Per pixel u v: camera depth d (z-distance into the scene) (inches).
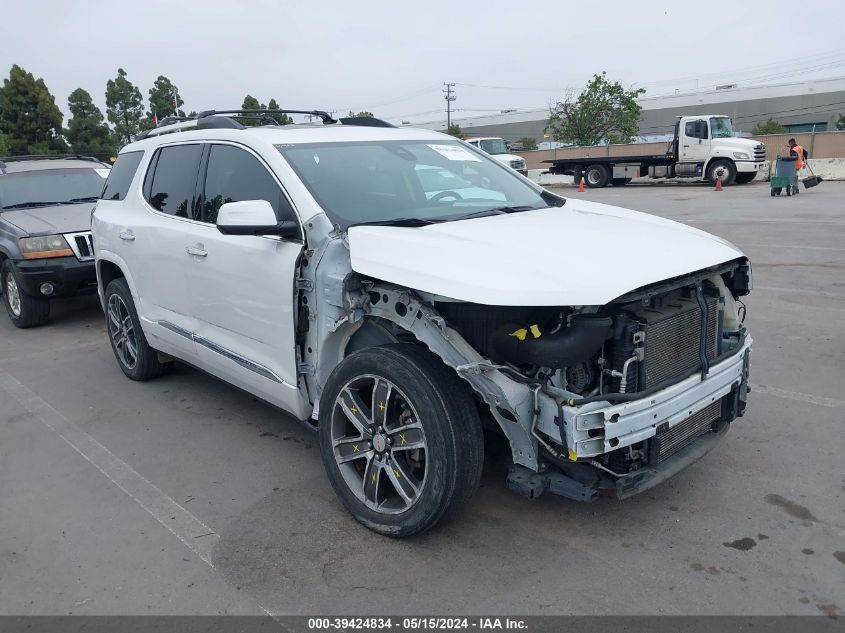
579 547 130.5
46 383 239.1
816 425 177.6
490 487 153.5
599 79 1679.4
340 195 151.2
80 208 333.4
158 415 204.8
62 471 171.9
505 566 125.6
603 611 112.9
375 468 134.7
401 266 124.4
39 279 297.9
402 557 129.5
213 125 187.9
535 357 115.6
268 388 161.3
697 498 145.9
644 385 121.6
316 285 140.6
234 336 169.3
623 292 113.3
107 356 268.4
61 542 139.9
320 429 142.6
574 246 129.0
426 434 122.8
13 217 320.2
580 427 113.0
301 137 167.0
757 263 382.9
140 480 165.2
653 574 121.8
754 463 159.5
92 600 121.1
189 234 177.9
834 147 1222.3
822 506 141.2
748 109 2893.7
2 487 164.9
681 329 128.6
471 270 118.6
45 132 1349.7
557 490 121.2
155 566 130.4
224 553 133.6
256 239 155.3
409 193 161.5
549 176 1363.2
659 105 3024.1
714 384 133.9
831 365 219.1
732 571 121.9
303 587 122.2
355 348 145.9
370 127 189.5
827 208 633.0
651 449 125.1
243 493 156.9
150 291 202.5
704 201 772.6
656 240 137.6
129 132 1583.4
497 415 121.0
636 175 1097.4
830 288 317.7
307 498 153.3
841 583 117.8
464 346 119.6
